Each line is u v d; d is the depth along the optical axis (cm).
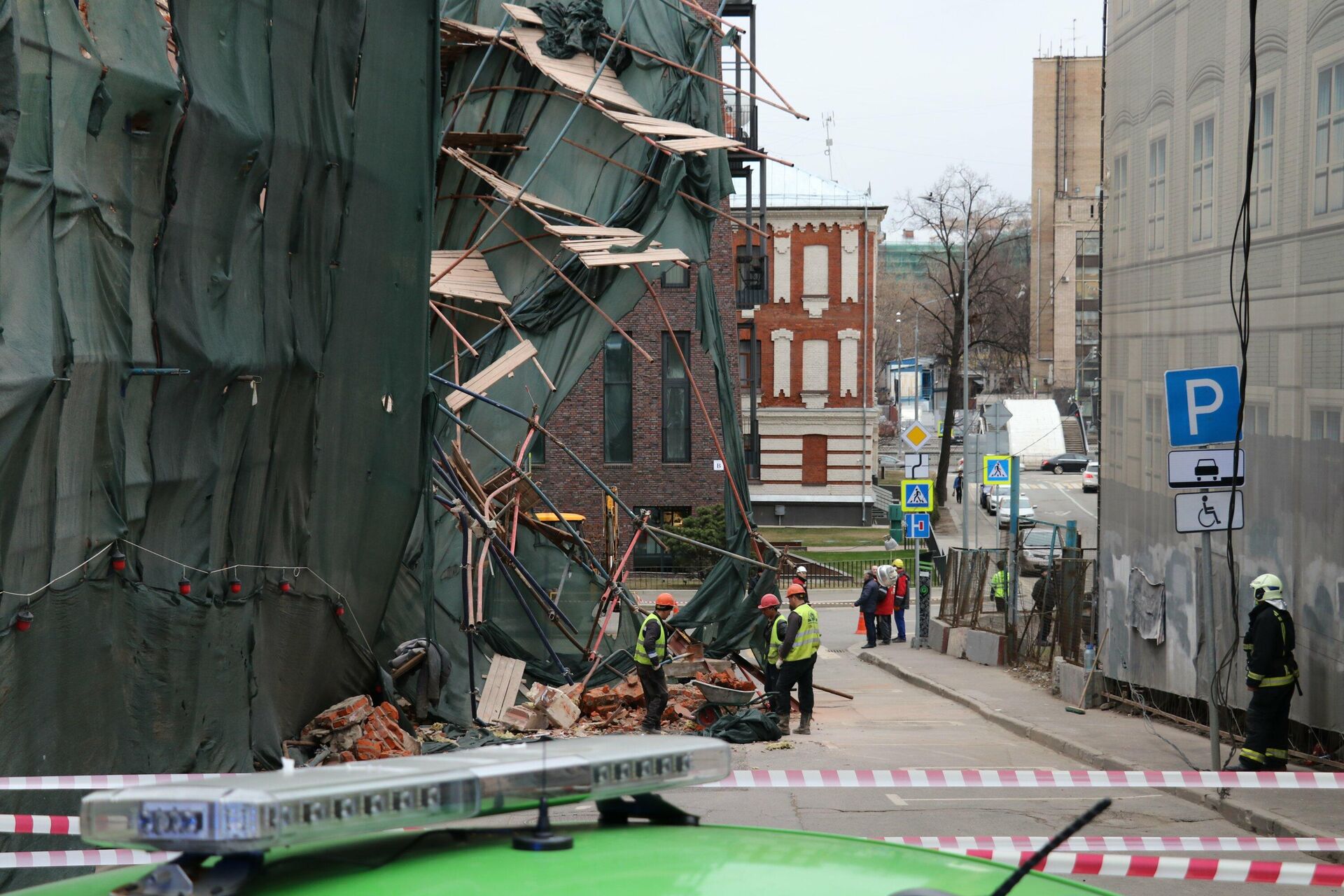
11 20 1219
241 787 356
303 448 2070
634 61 4266
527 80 4206
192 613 1686
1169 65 2484
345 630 2258
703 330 4022
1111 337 2820
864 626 5659
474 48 4191
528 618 3192
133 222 1536
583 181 4091
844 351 9712
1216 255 2269
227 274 1770
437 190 4116
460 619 3161
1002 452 5169
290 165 1967
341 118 2134
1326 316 1884
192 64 1681
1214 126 2277
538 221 3931
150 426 1600
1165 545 2522
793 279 9694
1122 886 1416
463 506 2986
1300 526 1973
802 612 2809
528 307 3922
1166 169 2494
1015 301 16475
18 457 1241
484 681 2953
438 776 385
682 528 6619
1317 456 1919
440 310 3825
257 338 1864
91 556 1438
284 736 2105
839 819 1784
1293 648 1825
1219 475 1859
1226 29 2234
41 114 1305
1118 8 2773
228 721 1817
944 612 5041
